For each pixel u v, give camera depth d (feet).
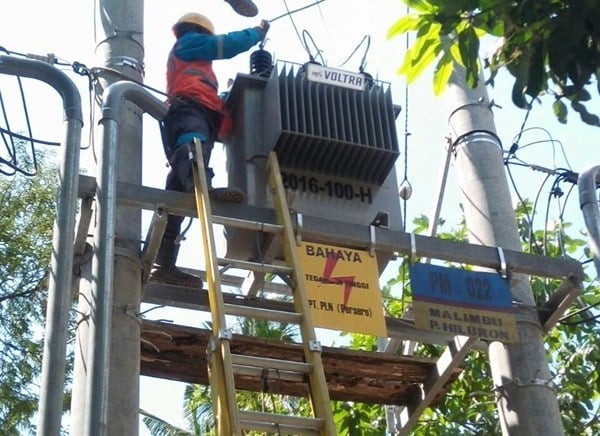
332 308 22.67
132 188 22.12
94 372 16.20
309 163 25.45
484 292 24.25
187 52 25.20
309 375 20.13
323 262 23.16
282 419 18.94
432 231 29.14
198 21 26.18
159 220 21.97
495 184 27.20
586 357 35.55
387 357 25.00
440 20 17.13
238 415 18.38
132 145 23.65
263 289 26.55
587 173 23.85
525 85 16.83
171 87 25.17
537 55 16.75
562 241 28.81
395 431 32.37
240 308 20.51
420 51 19.85
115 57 24.82
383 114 26.22
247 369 20.03
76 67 23.73
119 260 21.99
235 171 25.53
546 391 24.45
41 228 49.80
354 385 26.14
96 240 17.89
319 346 20.38
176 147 23.98
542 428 23.93
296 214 23.31
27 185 50.47
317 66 25.90
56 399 15.43
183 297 24.27
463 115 28.19
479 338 23.82
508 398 24.53
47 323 16.19
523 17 16.66
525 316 25.23
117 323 21.24
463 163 27.73
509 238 26.43
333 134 25.34
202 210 21.93
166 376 25.03
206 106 24.80
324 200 25.32
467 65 17.29
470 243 25.07
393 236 23.93
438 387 25.49
